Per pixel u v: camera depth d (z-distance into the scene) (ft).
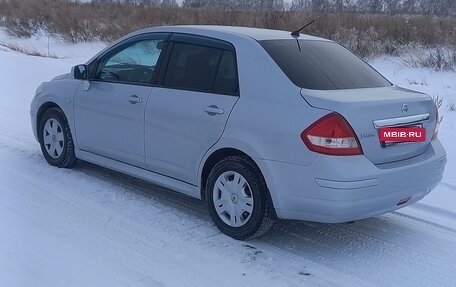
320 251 15.19
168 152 16.80
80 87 19.74
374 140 14.05
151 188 19.34
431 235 16.60
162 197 18.51
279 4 76.43
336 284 13.37
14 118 29.48
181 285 12.82
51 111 20.84
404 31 60.54
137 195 18.53
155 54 17.74
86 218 16.34
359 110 13.82
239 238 15.31
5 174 19.93
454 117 33.53
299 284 13.24
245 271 13.71
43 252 13.98
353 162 13.61
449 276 14.07
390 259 14.89
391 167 14.32
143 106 17.34
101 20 82.58
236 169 15.08
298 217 14.28
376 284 13.48
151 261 13.91
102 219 16.33
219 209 15.70
